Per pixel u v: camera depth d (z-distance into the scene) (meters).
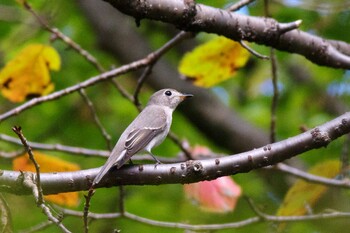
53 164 9.55
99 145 15.70
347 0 13.77
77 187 7.54
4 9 14.43
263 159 7.56
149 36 17.53
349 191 13.11
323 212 11.22
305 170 15.73
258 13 14.05
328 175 10.98
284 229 11.57
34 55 10.62
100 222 13.45
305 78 17.41
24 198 13.18
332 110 17.23
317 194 10.89
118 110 16.05
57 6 14.41
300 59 16.44
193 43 17.31
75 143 15.60
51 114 15.77
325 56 9.78
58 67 10.80
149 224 10.68
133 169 7.55
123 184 7.58
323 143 7.61
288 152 7.60
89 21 16.67
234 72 10.72
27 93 10.95
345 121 7.64
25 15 14.38
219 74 10.76
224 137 16.33
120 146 8.85
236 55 10.45
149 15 8.27
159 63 16.70
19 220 13.10
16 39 14.43
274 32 9.20
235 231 13.38
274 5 14.21
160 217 13.80
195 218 14.05
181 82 16.50
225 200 10.84
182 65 10.58
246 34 9.08
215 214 14.09
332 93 17.20
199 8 8.70
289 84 17.38
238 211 14.41
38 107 15.73
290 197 10.77
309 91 17.31
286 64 17.31
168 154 15.40
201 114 16.36
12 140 10.93
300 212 10.96
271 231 10.91
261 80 17.27
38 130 15.60
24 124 15.70
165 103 10.93
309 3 13.77
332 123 7.67
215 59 10.52
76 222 13.48
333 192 13.04
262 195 15.44
